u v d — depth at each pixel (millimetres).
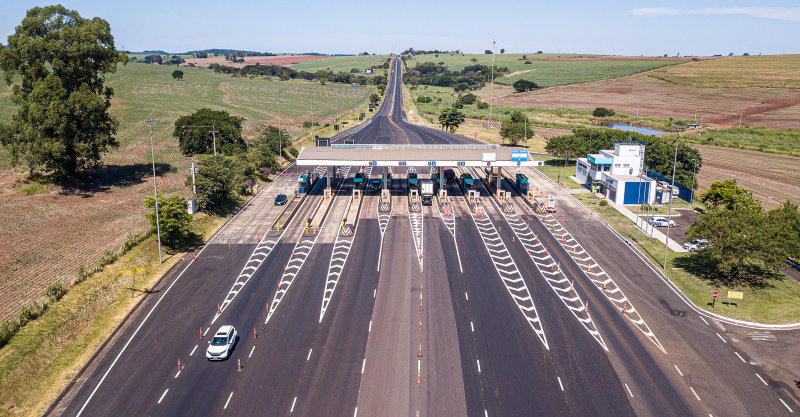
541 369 43500
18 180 90500
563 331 49531
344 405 38812
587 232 77688
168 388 40750
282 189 100750
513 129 143625
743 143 156250
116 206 84375
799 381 42062
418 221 82375
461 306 54250
